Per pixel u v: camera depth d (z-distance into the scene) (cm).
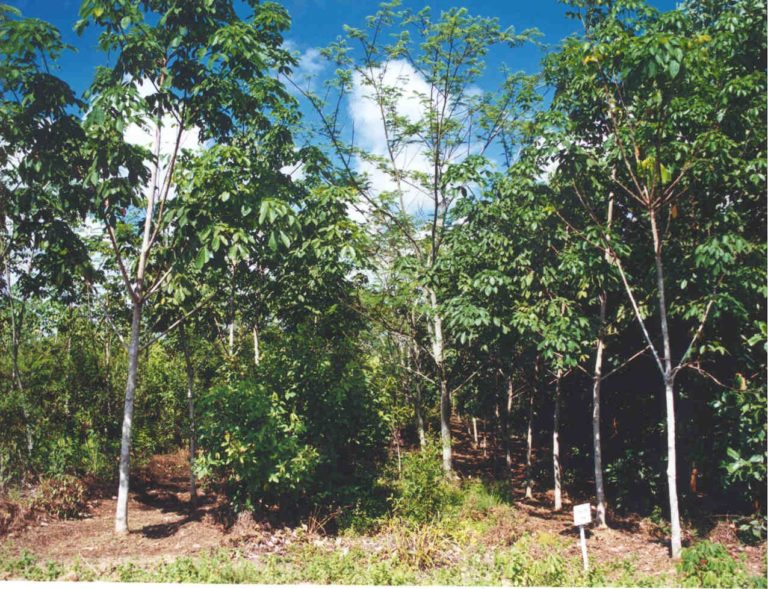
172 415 1495
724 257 740
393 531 854
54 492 981
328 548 811
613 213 1029
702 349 793
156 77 904
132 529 899
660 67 680
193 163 875
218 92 862
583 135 961
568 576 685
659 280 811
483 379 1359
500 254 960
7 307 1145
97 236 1080
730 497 1008
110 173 862
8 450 993
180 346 1243
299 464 859
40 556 756
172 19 862
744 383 845
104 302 1145
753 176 775
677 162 816
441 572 703
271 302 1131
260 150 1063
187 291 909
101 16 820
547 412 1378
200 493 1178
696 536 883
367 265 1085
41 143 841
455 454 1750
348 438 1021
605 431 1270
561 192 946
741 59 838
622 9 877
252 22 939
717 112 773
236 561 744
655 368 1080
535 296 1003
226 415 884
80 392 1273
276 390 980
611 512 1064
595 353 1166
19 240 961
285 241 788
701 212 899
